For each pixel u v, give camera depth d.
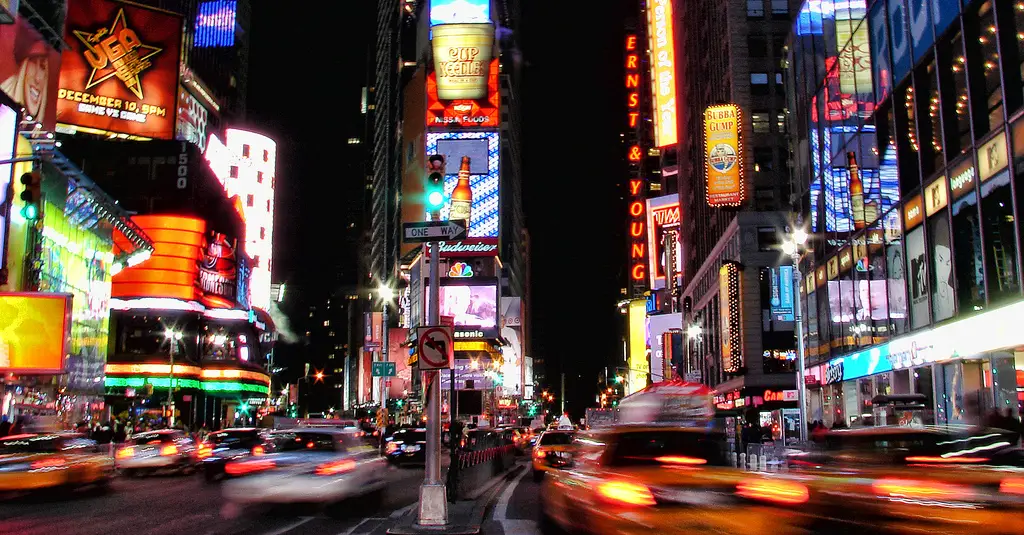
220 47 123.56
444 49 116.25
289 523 16.33
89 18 75.75
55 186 47.28
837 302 45.25
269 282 121.44
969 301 30.28
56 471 21.00
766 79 79.50
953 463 9.96
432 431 15.64
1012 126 26.98
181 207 74.12
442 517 15.22
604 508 9.76
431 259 16.47
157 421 66.56
